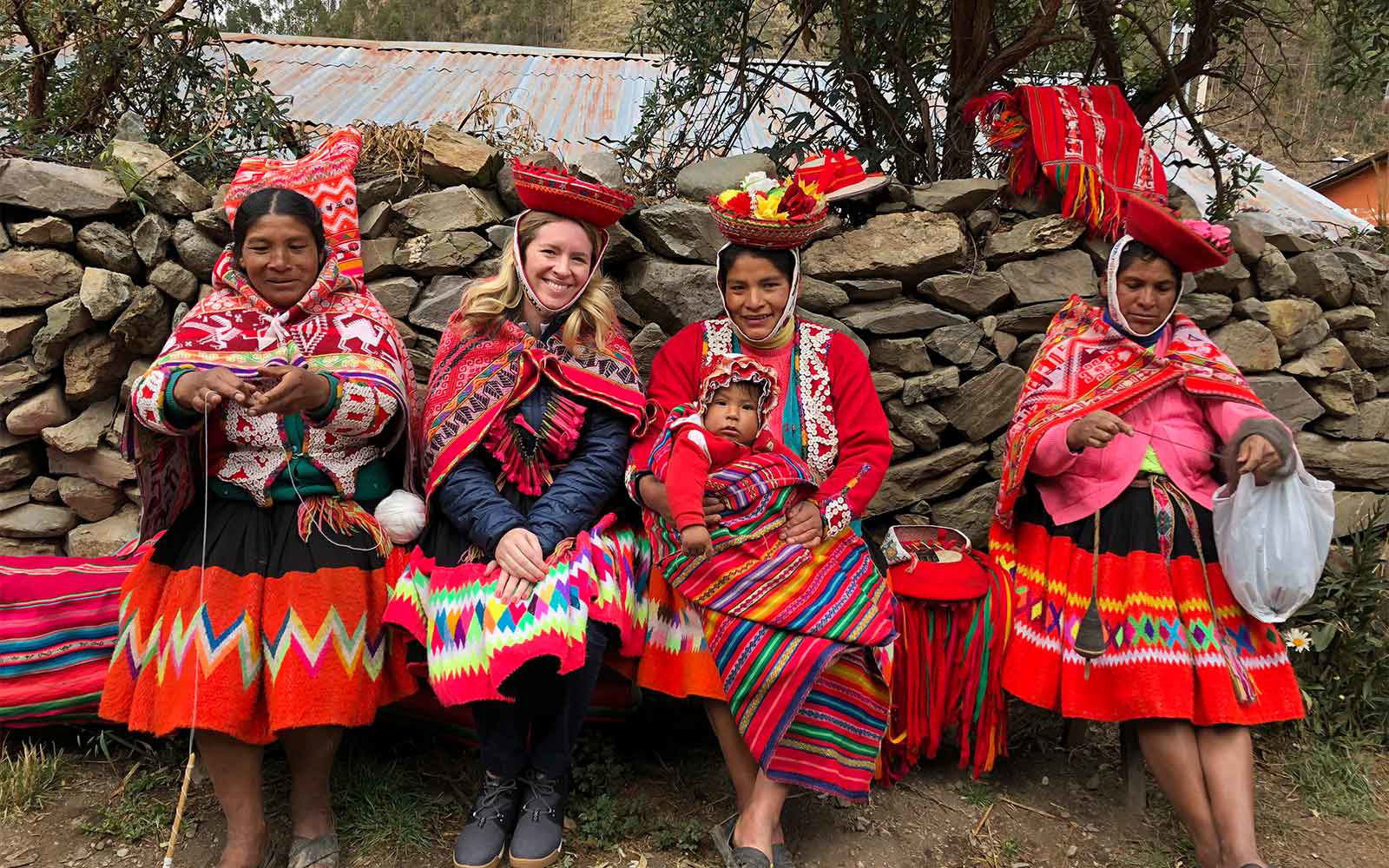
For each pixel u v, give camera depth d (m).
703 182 3.27
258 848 2.27
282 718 2.19
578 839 2.47
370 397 2.34
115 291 2.97
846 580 2.46
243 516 2.35
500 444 2.46
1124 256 2.66
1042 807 2.71
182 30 3.78
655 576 2.55
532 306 2.58
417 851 2.42
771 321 2.65
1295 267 3.59
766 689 2.34
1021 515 2.79
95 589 2.64
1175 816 2.66
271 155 3.68
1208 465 2.61
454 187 3.19
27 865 2.30
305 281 2.47
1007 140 3.38
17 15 3.66
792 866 2.37
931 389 3.28
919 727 2.72
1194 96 4.37
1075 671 2.51
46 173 2.92
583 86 7.10
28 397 3.01
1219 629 2.45
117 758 2.70
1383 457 3.69
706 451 2.38
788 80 6.16
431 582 2.39
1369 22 3.79
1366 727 3.05
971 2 3.64
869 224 3.25
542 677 2.33
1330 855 2.52
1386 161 5.61
